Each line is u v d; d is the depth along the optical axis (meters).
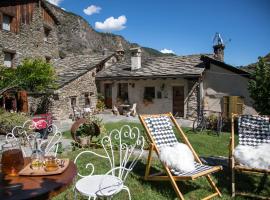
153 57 23.81
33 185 2.72
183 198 4.69
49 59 26.02
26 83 16.59
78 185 3.82
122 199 4.71
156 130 5.64
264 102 12.62
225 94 18.50
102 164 6.72
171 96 20.16
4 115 12.49
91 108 22.19
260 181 5.61
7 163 2.96
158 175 5.67
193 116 19.27
